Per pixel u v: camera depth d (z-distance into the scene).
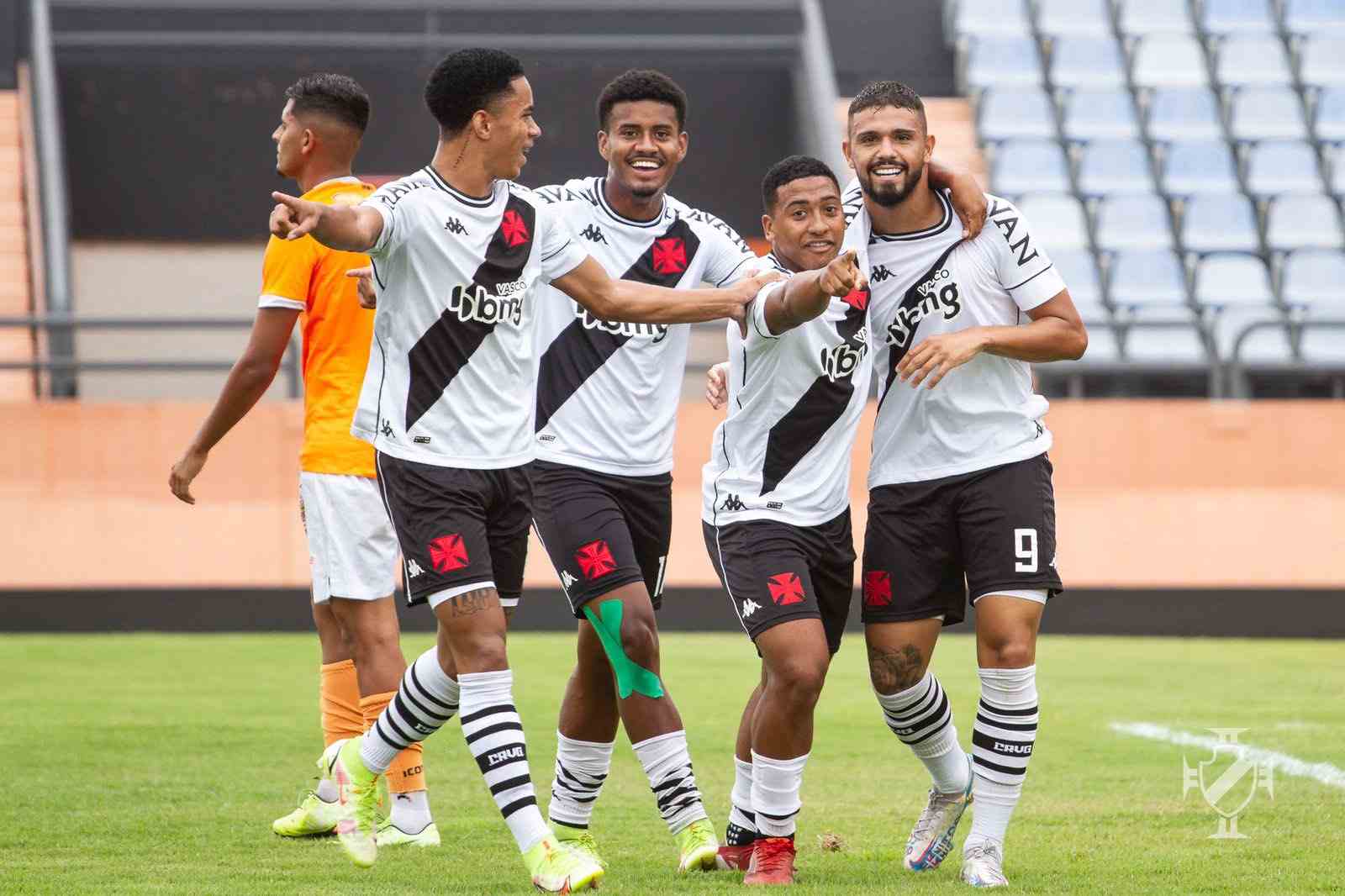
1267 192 56.75
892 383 14.81
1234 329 50.41
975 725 14.12
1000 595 14.08
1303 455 41.12
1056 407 41.25
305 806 15.65
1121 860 14.51
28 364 39.94
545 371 15.59
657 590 16.20
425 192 13.12
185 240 57.28
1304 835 15.74
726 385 16.22
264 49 57.56
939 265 14.63
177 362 40.78
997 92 59.75
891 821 16.89
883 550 14.67
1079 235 54.81
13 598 39.91
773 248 14.88
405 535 13.30
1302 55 61.50
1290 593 40.72
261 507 40.62
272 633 40.22
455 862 14.60
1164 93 59.72
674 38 59.12
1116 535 41.06
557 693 27.64
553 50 58.56
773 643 13.73
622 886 13.24
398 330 13.24
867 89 14.59
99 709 25.70
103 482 40.47
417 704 13.61
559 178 58.56
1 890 12.90
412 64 58.25
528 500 13.88
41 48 55.53
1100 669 32.34
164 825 16.31
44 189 52.19
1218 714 25.34
